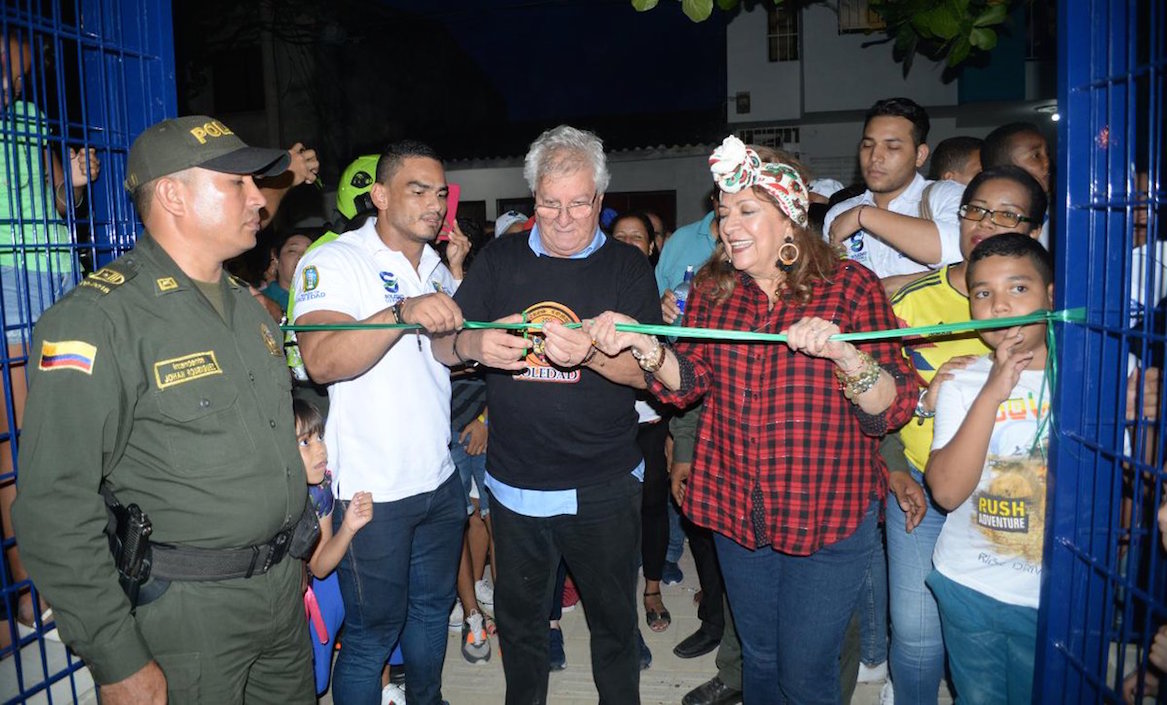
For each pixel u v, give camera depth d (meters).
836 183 5.25
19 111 2.28
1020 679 2.38
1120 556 2.03
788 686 2.52
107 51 2.44
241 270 5.62
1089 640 2.07
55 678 2.21
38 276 2.20
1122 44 1.91
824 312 2.34
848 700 2.96
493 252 2.88
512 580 2.89
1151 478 2.05
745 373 2.44
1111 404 2.01
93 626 1.79
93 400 1.79
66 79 2.41
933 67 13.68
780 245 2.35
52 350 1.79
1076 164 1.99
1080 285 2.02
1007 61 13.36
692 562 5.06
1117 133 1.93
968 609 2.41
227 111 16.61
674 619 4.20
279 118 15.06
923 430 2.77
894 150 3.48
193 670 2.00
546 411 2.73
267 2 14.64
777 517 2.39
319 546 2.80
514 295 2.81
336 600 3.10
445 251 4.18
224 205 2.01
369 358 2.52
